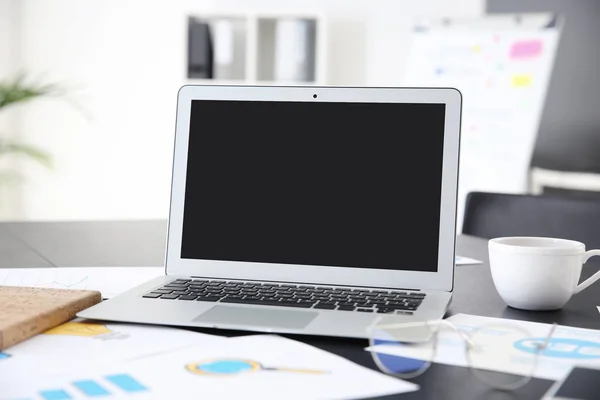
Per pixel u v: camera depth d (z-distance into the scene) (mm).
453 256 929
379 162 964
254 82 3803
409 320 780
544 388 601
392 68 3943
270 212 988
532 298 896
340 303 858
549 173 3711
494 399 574
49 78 3922
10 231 1668
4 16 3855
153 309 828
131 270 1150
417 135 958
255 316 799
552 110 3697
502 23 3660
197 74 3850
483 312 894
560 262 889
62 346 710
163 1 3941
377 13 3920
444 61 3715
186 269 1000
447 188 942
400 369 640
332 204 972
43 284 1024
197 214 1008
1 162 3936
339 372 634
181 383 601
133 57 3953
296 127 991
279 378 616
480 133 3613
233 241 993
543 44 3566
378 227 954
